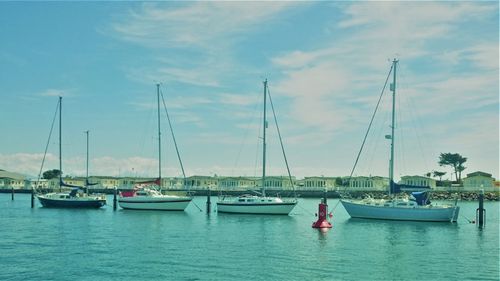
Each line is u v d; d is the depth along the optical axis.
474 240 44.91
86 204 79.88
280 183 154.75
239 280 28.48
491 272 31.16
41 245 40.25
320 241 43.09
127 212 72.69
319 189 143.62
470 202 129.88
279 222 59.53
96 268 31.38
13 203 101.56
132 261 33.50
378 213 62.38
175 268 31.39
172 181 164.88
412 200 62.25
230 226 54.75
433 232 50.69
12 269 31.11
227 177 162.38
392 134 65.50
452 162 177.12
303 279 28.81
